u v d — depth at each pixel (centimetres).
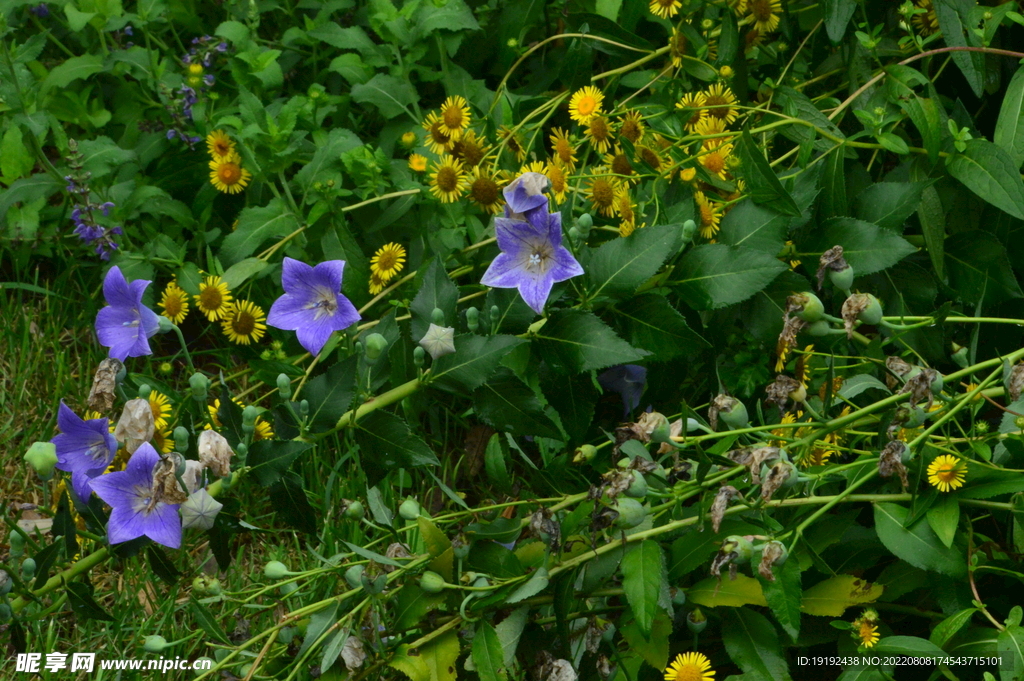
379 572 189
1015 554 191
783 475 185
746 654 192
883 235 198
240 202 223
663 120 211
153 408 203
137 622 200
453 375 193
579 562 191
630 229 204
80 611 193
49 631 198
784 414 191
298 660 190
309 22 224
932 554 189
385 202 218
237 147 216
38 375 215
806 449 191
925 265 207
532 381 198
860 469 192
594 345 194
